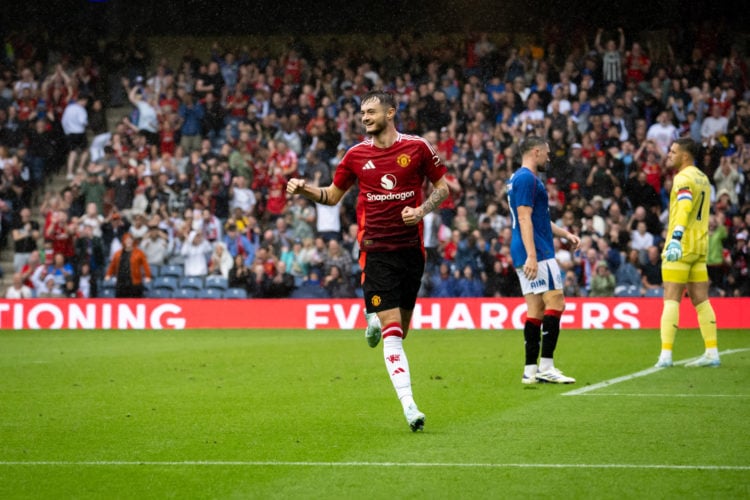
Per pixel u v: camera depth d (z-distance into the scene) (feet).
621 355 49.42
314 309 74.28
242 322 74.90
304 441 24.57
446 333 67.51
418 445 23.84
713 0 102.99
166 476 20.56
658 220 83.35
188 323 75.05
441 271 79.56
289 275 79.92
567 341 58.90
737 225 80.94
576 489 19.04
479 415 28.66
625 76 96.89
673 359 47.14
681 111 93.86
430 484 19.58
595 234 80.94
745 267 80.02
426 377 39.50
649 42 103.35
